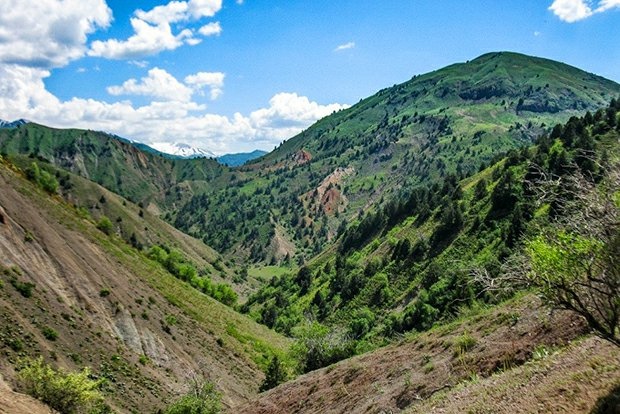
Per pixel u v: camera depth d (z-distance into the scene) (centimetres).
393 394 2103
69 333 4706
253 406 3309
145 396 4694
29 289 4728
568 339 1442
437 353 2209
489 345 1847
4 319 3969
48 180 9925
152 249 12912
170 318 6881
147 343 5806
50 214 7094
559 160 6881
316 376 3203
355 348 5359
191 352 6444
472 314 2572
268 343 9200
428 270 9075
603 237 665
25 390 3142
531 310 1858
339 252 16750
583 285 693
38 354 3891
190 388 4662
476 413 1114
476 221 9331
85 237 7306
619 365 867
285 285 16600
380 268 11344
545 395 942
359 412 2208
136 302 6538
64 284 5538
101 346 4972
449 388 1758
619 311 692
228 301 14125
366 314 9431
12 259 5059
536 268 702
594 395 814
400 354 2588
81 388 3155
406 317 7531
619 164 676
